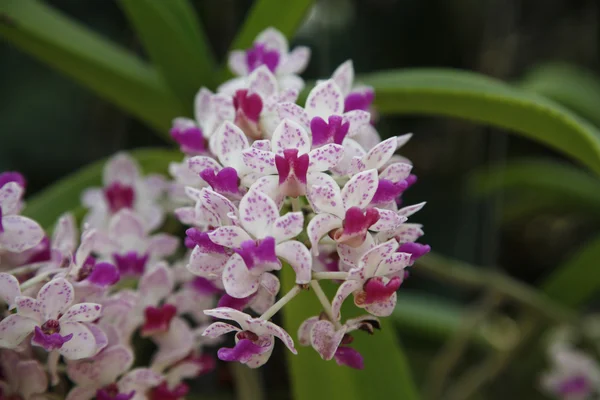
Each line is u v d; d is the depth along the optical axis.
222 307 0.50
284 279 0.57
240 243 0.49
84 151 0.95
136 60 0.68
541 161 1.11
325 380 0.59
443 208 1.09
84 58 0.65
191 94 0.66
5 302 0.52
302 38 0.96
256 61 0.57
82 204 0.63
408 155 1.11
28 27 0.63
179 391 0.56
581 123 0.56
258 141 0.50
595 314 1.05
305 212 0.52
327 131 0.50
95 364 0.54
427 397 0.80
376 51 1.08
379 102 0.62
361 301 0.50
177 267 0.57
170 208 0.63
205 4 0.89
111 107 0.95
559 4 1.12
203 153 0.54
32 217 0.63
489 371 0.86
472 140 1.08
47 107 0.94
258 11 0.64
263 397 0.75
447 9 1.08
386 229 0.50
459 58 1.11
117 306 0.54
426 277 1.07
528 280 1.22
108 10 0.97
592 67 1.15
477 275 0.75
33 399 0.53
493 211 1.05
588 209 0.99
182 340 0.56
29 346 0.53
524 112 0.58
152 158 0.65
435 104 0.61
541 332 0.88
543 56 1.14
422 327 0.87
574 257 0.82
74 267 0.52
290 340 0.48
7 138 0.92
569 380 0.86
